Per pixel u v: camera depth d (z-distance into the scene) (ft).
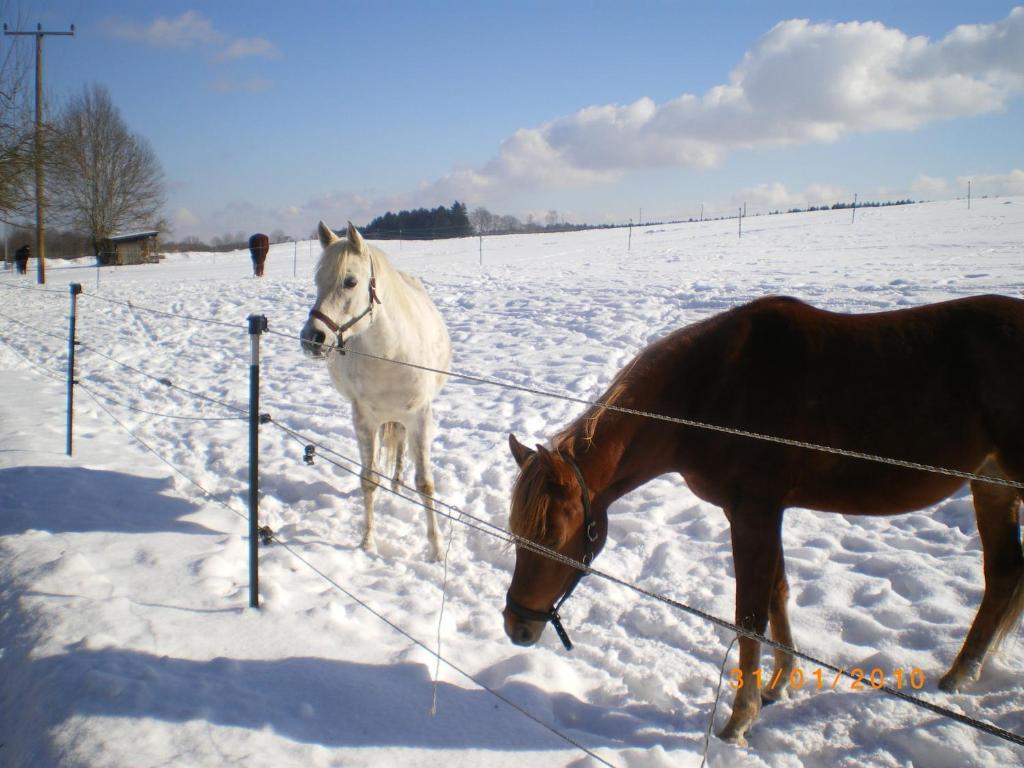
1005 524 9.32
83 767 7.55
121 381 33.12
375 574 13.97
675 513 15.97
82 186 134.51
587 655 11.04
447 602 12.71
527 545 8.21
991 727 4.90
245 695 8.98
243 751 7.86
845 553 13.35
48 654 9.90
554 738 8.56
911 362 8.71
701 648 10.85
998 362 8.43
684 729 9.13
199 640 10.52
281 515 17.08
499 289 50.06
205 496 17.97
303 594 12.52
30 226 82.43
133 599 11.86
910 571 12.22
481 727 8.70
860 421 8.73
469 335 37.50
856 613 11.25
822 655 10.47
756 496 8.89
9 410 26.81
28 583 12.13
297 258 107.34
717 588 12.54
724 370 9.07
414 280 18.79
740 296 36.42
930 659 10.04
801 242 75.36
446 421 23.88
